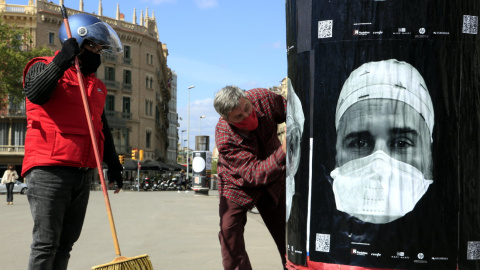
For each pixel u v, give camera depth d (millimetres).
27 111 3385
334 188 2322
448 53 2246
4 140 57875
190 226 11070
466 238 2256
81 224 3621
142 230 10195
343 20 2293
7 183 21906
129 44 66312
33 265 3301
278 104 3703
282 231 3809
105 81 63188
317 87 2361
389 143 2246
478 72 2289
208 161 38094
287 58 2598
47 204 3303
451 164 2246
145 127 68312
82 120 3408
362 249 2262
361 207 2268
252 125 3461
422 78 2230
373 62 2252
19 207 19406
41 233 3312
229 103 3299
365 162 2270
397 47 2232
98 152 3348
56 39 60219
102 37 3461
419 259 2225
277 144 3727
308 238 2393
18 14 57875
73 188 3432
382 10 2238
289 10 2549
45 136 3318
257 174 3451
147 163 50406
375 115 2256
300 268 2438
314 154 2375
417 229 2225
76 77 3434
